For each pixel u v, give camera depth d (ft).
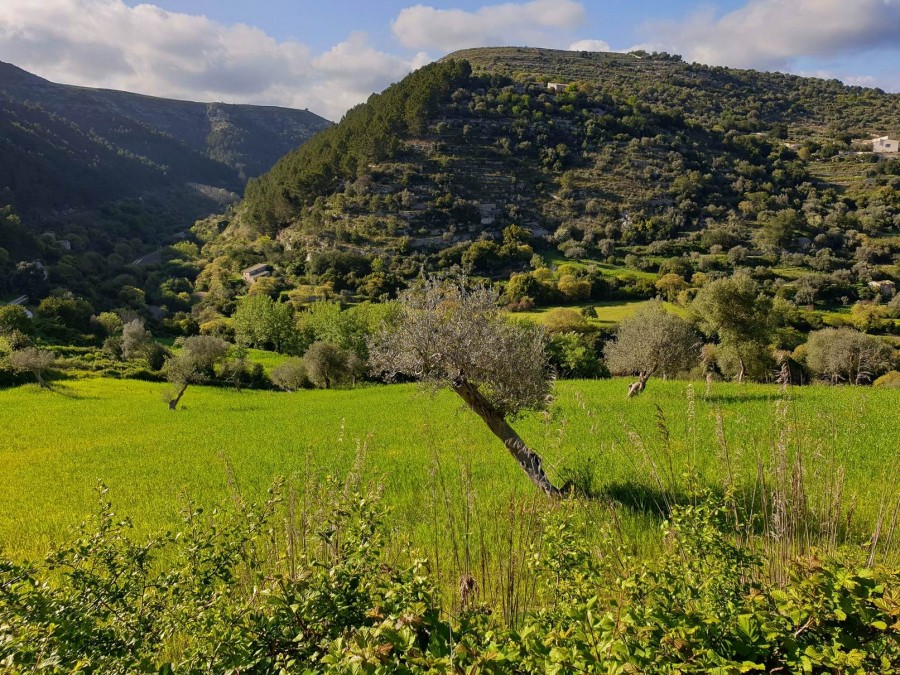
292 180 460.14
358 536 11.69
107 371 186.39
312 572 10.68
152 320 312.09
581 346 142.61
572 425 50.34
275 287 343.05
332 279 340.80
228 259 430.61
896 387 73.72
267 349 263.90
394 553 16.10
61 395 150.92
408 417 79.46
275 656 9.49
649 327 71.05
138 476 56.90
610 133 490.08
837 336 100.94
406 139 470.39
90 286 338.54
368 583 10.99
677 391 74.02
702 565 10.40
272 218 466.29
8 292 308.81
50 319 255.91
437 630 8.87
